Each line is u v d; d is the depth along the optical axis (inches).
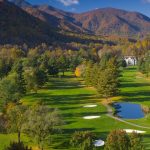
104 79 4404.5
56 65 7155.5
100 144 2375.7
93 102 4215.1
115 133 1781.5
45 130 2342.5
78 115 3457.2
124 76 7027.6
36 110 2506.2
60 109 3777.1
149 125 2989.7
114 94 4441.4
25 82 4726.9
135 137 1776.6
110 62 5733.3
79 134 2220.7
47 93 4896.7
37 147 2425.0
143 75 7126.0
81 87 5516.7
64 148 2373.3
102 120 3203.7
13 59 7568.9
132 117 3457.2
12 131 2532.0
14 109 2576.3
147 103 4146.2
